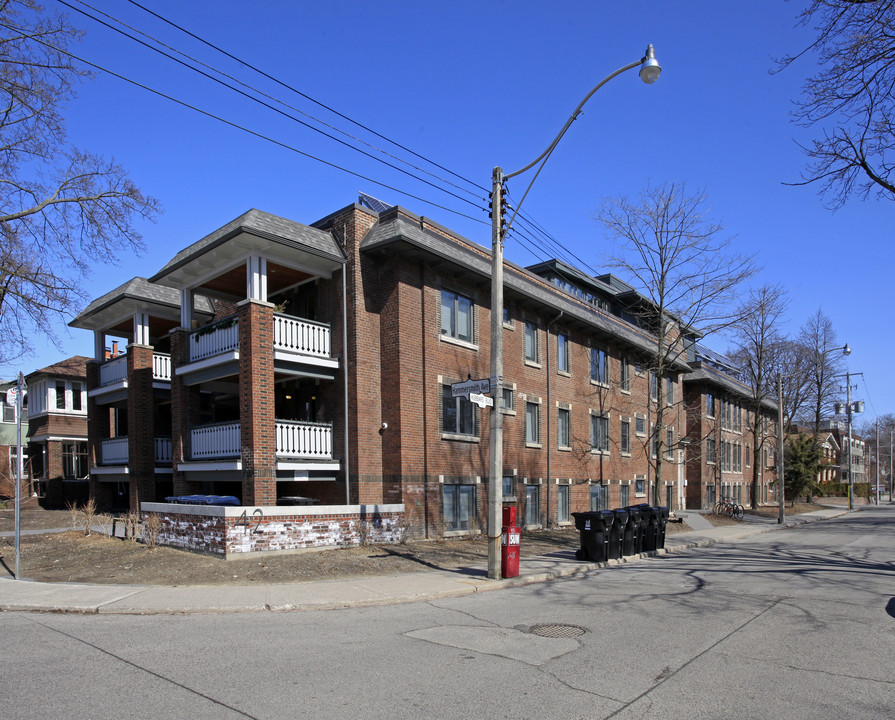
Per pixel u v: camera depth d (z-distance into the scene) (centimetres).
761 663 652
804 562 1541
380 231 1684
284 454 1566
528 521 2186
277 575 1130
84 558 1338
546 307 2261
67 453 2914
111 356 2772
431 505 1708
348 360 1670
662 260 2452
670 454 3497
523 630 789
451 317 1883
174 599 946
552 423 2350
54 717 486
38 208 1708
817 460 5041
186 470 1711
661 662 650
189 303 1836
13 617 862
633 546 1628
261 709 507
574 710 511
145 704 516
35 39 1402
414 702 525
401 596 990
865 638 766
